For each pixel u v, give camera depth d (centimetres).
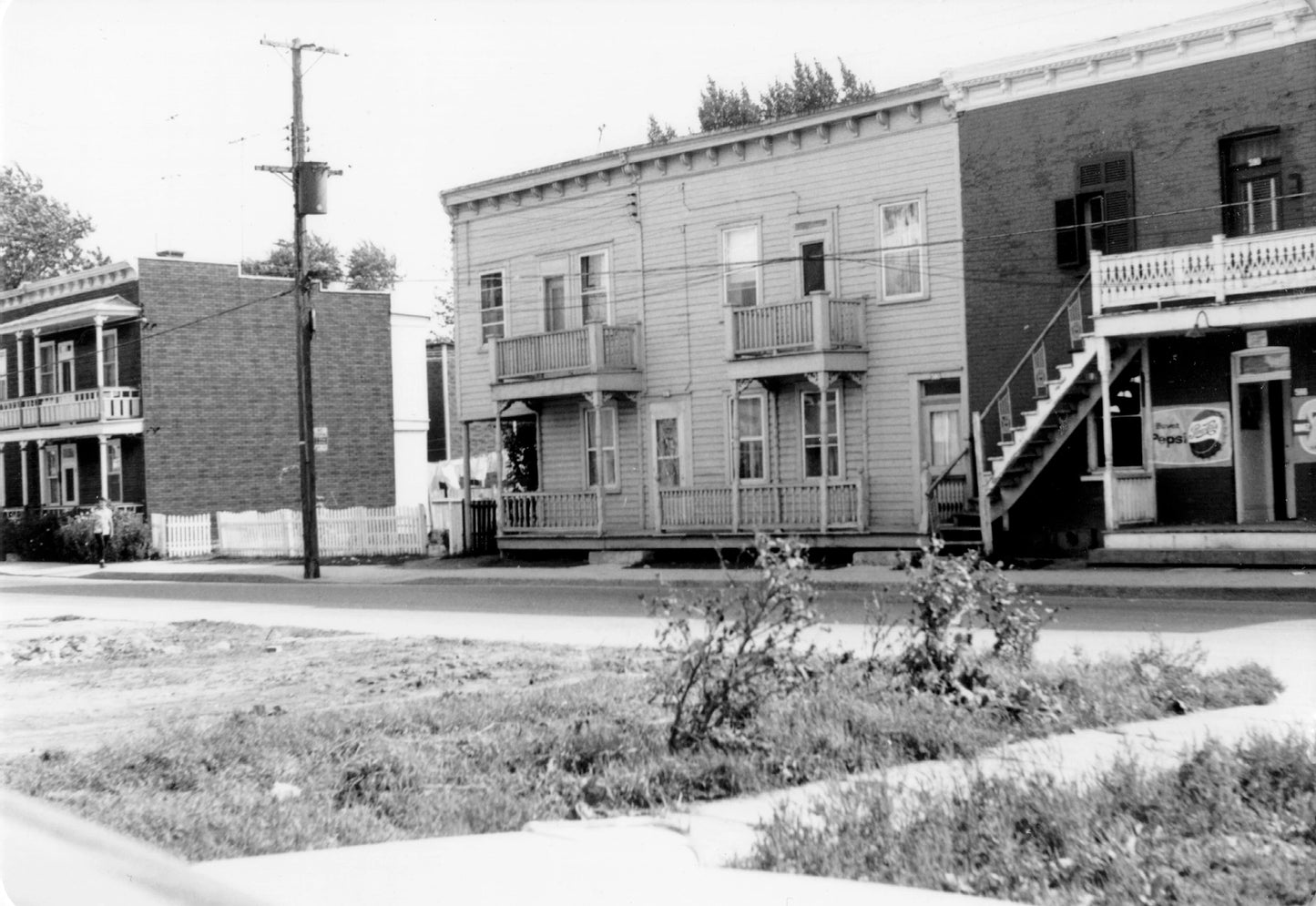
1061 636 1545
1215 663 1298
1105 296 2380
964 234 2691
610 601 2303
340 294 4866
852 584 2362
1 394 5394
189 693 1346
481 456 5388
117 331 4688
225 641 1802
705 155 3108
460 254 3662
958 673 1074
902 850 673
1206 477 2411
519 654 1528
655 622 1884
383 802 830
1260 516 2377
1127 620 1695
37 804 801
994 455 2648
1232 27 2338
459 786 870
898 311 2797
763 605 987
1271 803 734
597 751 932
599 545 3228
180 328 4591
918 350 2766
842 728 959
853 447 2867
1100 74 2505
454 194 3622
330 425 4822
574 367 3209
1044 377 2528
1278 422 2366
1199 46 2391
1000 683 1070
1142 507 2425
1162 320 2298
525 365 3325
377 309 4944
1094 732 975
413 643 1691
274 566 3822
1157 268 2327
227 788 870
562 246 3412
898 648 1459
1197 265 2284
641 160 3203
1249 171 2367
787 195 2970
